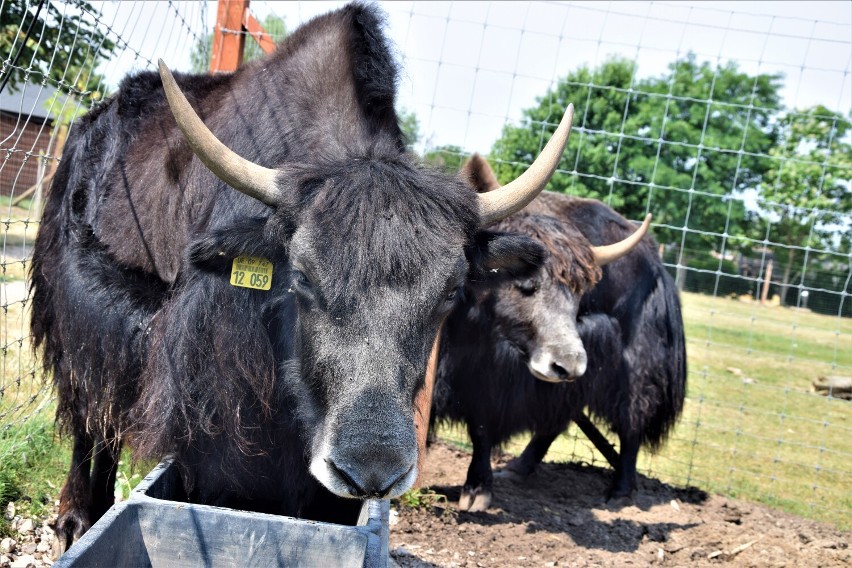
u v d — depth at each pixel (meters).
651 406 5.32
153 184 3.40
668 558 4.21
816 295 21.81
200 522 2.25
